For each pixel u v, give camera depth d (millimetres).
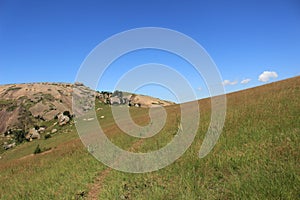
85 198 12398
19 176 22344
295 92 26656
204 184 10328
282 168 9320
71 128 84688
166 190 10562
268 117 18297
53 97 180250
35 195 14492
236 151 12891
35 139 84250
